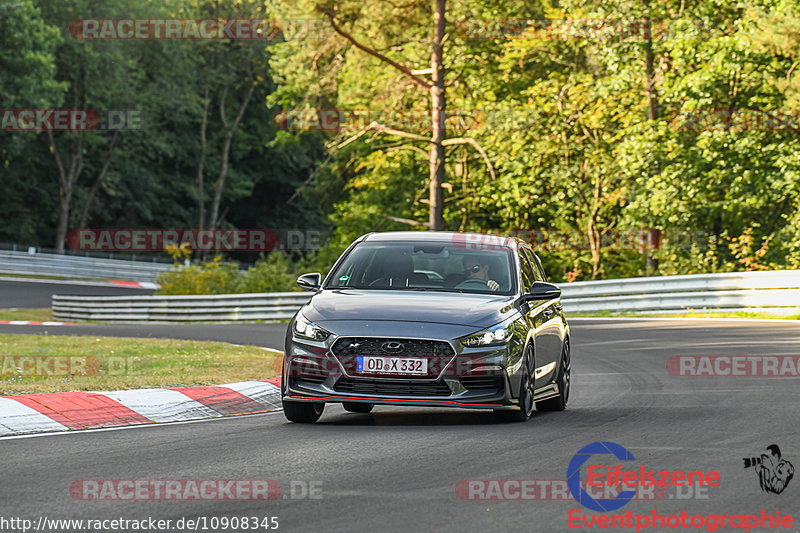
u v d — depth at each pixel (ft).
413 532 60.90
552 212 453.17
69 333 281.95
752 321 253.24
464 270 116.78
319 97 463.42
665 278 302.04
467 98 484.74
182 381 138.10
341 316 105.50
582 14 412.57
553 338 120.37
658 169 393.29
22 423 106.01
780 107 378.53
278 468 81.20
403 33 426.92
